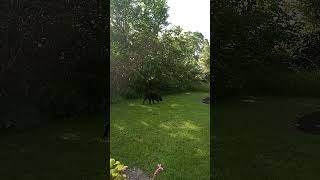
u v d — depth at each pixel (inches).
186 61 576.4
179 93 543.5
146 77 497.0
